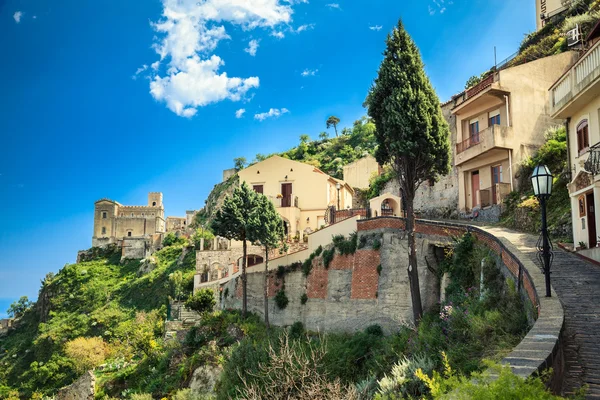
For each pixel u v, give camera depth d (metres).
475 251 20.67
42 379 53.00
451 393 5.51
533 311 11.84
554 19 49.75
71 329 67.25
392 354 20.00
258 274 35.88
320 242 31.94
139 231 126.94
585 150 20.70
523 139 31.30
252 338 30.72
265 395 17.41
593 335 9.99
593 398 7.47
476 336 13.36
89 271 91.56
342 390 17.47
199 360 31.64
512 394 4.96
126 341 50.81
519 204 27.23
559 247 19.52
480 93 32.09
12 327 88.31
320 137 118.94
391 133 22.95
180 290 60.19
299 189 51.66
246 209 35.41
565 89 21.06
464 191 34.97
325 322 29.41
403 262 26.05
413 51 23.73
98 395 37.97
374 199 40.03
